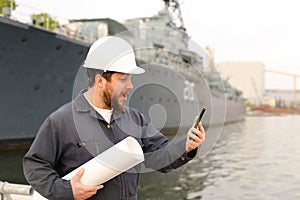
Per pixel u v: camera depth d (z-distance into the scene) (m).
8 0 12.32
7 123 12.30
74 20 17.33
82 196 1.79
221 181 9.94
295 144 20.95
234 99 51.03
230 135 28.53
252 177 10.63
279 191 9.08
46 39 13.04
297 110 145.62
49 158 1.94
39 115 13.38
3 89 12.09
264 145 20.27
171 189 8.59
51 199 1.84
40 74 13.22
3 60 11.90
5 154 12.24
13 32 11.85
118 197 2.01
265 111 143.62
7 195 2.90
